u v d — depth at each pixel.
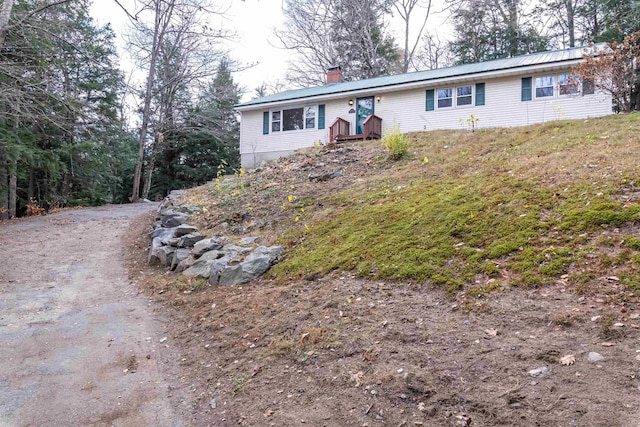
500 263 3.77
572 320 2.79
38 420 2.76
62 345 4.05
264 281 5.05
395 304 3.61
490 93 14.05
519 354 2.56
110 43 19.03
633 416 1.89
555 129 8.96
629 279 3.04
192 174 25.64
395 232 5.04
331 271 4.64
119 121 18.83
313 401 2.60
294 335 3.52
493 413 2.12
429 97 15.12
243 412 2.66
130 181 25.67
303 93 17.95
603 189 4.55
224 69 21.56
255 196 8.94
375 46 28.53
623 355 2.35
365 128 14.82
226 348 3.63
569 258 3.50
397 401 2.40
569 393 2.13
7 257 7.55
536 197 4.82
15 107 9.60
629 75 11.04
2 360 3.72
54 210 15.09
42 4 10.52
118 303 5.36
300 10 26.56
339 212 6.57
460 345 2.81
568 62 12.42
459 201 5.39
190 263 6.38
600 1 19.70
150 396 3.04
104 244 8.93
